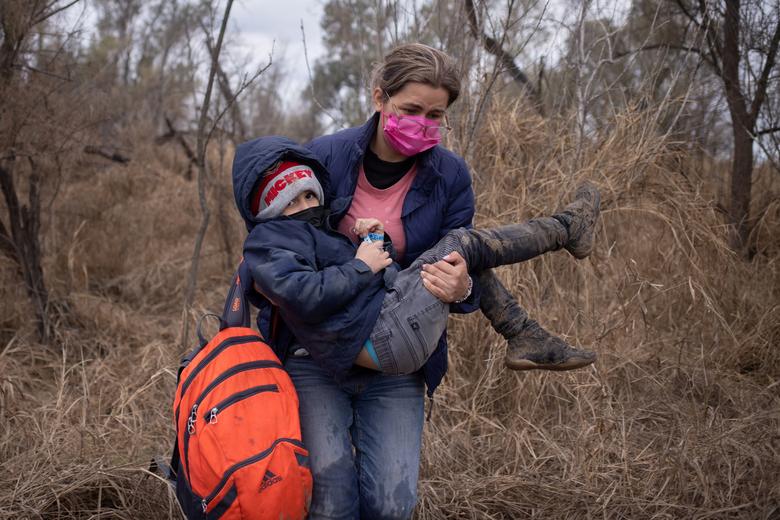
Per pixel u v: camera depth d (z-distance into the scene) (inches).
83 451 123.4
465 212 94.7
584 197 105.0
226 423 81.0
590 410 142.3
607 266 171.8
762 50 195.6
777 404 143.9
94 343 187.8
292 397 85.4
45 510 109.3
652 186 176.6
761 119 201.9
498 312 100.0
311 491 81.9
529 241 95.3
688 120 201.6
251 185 84.7
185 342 164.6
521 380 149.1
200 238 173.6
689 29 221.3
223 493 78.7
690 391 150.7
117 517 110.6
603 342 157.8
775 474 118.3
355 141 90.2
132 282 241.0
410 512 87.0
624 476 121.4
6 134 176.4
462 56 165.5
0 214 213.5
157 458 111.2
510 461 129.6
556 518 114.3
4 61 179.2
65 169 215.0
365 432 90.4
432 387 93.1
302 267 81.2
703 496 115.4
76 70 200.8
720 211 191.0
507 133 176.6
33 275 191.8
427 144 86.7
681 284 164.9
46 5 185.5
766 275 183.8
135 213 289.0
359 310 82.1
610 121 178.1
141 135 394.0
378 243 84.7
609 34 171.2
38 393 160.9
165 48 515.2
